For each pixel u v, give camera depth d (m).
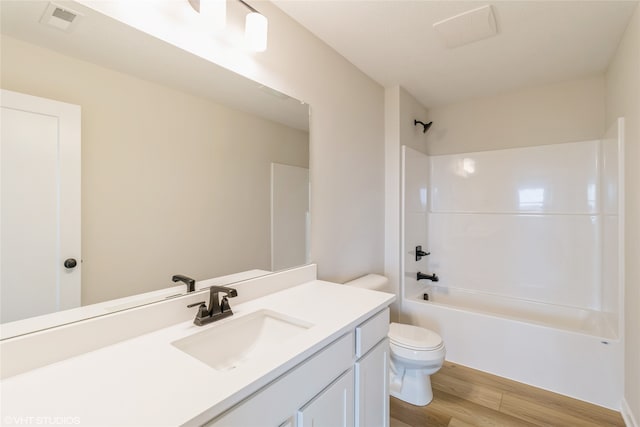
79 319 0.92
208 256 1.31
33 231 0.85
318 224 1.89
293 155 1.72
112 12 1.00
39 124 0.86
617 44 1.92
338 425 1.11
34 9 0.85
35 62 0.85
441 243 3.04
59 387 0.73
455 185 2.97
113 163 1.01
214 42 1.30
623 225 1.80
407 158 2.63
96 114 0.97
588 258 2.37
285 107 1.66
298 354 0.90
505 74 2.38
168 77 1.16
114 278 1.01
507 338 2.17
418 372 1.88
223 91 1.35
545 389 2.02
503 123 2.79
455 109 3.03
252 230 1.50
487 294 2.78
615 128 1.91
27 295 0.84
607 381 1.84
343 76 2.10
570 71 2.32
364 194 2.36
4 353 0.77
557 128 2.55
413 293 2.76
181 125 1.21
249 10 1.44
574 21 1.69
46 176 0.87
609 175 2.07
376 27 1.76
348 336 1.17
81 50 0.94
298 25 1.73
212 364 1.08
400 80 2.48
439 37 1.87
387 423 1.45
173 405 0.66
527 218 2.62
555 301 2.50
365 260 2.38
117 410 0.64
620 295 1.81
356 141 2.25
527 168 2.62
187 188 1.23
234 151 1.41
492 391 2.01
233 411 0.73
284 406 0.87
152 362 0.85
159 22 1.12
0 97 0.80
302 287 1.67
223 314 1.19
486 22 1.71
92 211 0.97
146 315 1.05
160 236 1.14
